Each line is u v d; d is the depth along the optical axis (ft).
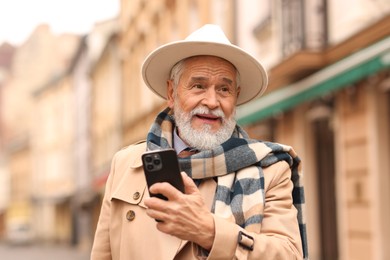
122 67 84.58
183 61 7.18
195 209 6.15
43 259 77.61
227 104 7.11
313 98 29.35
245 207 6.66
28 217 156.56
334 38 29.89
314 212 33.40
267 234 6.66
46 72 157.38
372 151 27.14
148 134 7.32
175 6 57.41
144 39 71.31
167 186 6.07
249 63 7.22
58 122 136.36
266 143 7.05
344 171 29.53
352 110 28.86
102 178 82.02
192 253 6.66
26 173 161.99
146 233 6.89
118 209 7.28
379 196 26.78
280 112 35.94
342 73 26.07
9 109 187.83
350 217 28.94
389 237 26.66
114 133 86.33
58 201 131.64
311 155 33.78
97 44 104.06
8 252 102.01
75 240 120.16
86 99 111.96
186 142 7.27
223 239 6.18
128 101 80.79
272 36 35.76
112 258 7.45
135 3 75.41
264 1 37.04
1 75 191.21
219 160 6.77
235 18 41.91
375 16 27.27
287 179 6.99
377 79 26.76
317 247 33.14
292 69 30.53
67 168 129.80
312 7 30.78
